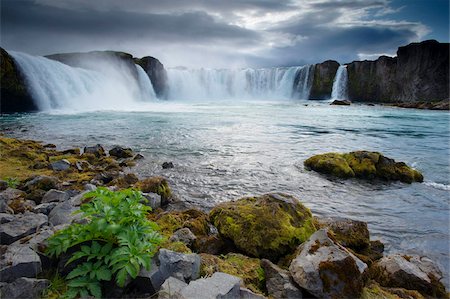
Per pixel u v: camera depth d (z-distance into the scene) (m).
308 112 38.94
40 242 4.32
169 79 66.44
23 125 23.53
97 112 33.44
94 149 15.03
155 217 7.36
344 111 40.75
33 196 8.17
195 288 3.73
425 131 24.58
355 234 6.82
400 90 59.19
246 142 19.02
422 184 11.83
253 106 48.50
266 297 4.18
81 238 4.02
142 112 34.91
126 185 9.80
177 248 4.97
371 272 5.69
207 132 22.25
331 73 68.44
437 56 53.78
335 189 11.06
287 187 11.19
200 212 7.92
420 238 7.57
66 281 3.87
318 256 4.53
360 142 19.86
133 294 3.76
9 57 29.97
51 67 34.97
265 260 4.97
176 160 14.44
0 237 4.80
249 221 6.03
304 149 17.44
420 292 5.20
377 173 12.31
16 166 11.78
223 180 11.77
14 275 3.83
